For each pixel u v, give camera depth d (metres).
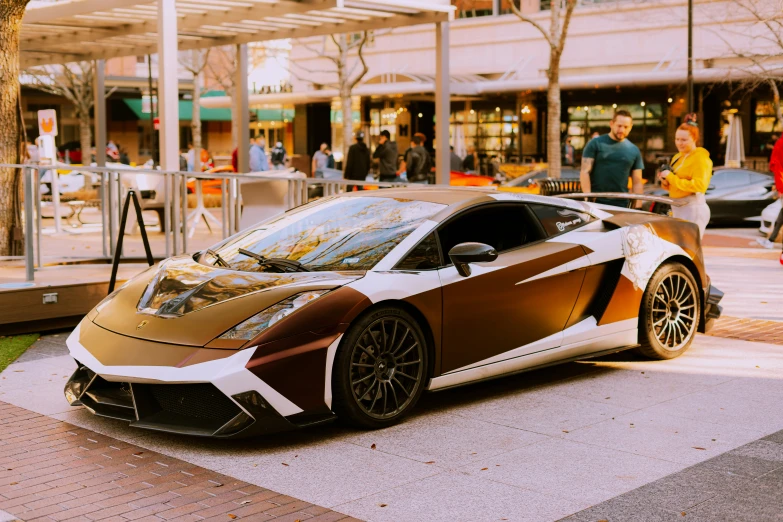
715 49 28.45
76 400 5.13
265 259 5.40
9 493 4.06
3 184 9.38
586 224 6.20
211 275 5.30
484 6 34.72
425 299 5.13
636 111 30.81
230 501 3.95
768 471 4.28
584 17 31.69
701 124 25.94
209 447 4.72
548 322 5.81
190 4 12.38
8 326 7.59
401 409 5.09
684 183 7.75
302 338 4.66
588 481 4.18
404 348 5.12
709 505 3.84
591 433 4.93
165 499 3.98
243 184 10.47
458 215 5.58
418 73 32.50
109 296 5.63
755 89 28.17
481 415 5.31
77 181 13.80
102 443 4.79
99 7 11.85
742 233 17.59
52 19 12.84
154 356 4.68
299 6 12.15
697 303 6.77
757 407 5.41
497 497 3.99
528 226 5.91
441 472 4.32
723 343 7.26
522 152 33.78
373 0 12.20
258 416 4.54
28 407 5.48
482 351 5.47
